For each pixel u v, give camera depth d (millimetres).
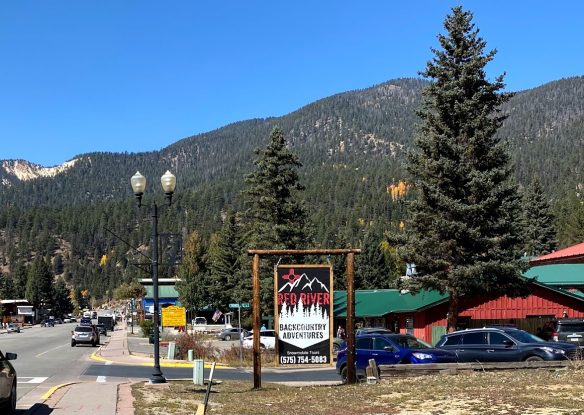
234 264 82312
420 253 32875
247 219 50156
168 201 18688
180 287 89750
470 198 31797
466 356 19625
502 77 32625
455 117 32750
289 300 16578
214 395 16312
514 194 32406
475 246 31953
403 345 19906
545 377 15844
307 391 16500
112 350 44094
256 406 14094
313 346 16469
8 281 174375
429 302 40031
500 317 38812
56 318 169875
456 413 12062
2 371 11602
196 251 90812
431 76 33438
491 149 32188
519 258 32812
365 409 13109
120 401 14164
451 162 31688
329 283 16719
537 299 39094
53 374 24672
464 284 32500
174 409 13359
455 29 33156
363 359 20000
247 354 35656
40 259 176500
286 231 45219
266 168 46312
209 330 79938
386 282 89500
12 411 12305
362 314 43062
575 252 34531
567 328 25594
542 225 73250
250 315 61812
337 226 179000
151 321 72250
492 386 14883
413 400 13750
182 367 31625
